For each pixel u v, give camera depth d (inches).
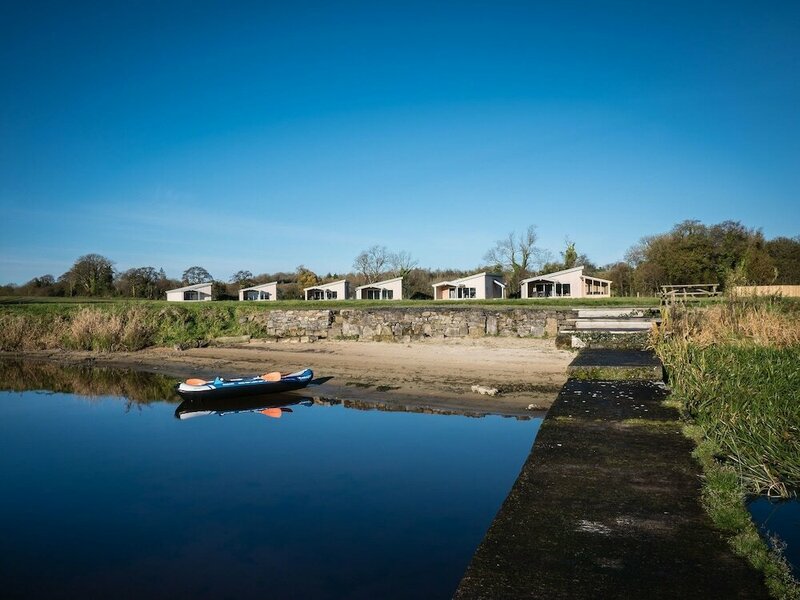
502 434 399.9
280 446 399.2
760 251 1808.6
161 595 212.4
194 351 853.8
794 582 114.8
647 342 449.4
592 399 277.4
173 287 2783.0
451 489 303.1
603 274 2513.5
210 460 376.2
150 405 573.9
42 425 496.7
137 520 283.0
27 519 288.8
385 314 872.3
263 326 965.2
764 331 434.9
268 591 210.2
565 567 120.1
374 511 277.9
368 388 562.9
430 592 202.4
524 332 786.8
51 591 218.4
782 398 248.4
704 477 169.8
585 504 152.9
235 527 267.7
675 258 1982.0
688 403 267.0
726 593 108.7
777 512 165.9
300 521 270.5
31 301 2044.8
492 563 122.6
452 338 816.3
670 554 124.8
